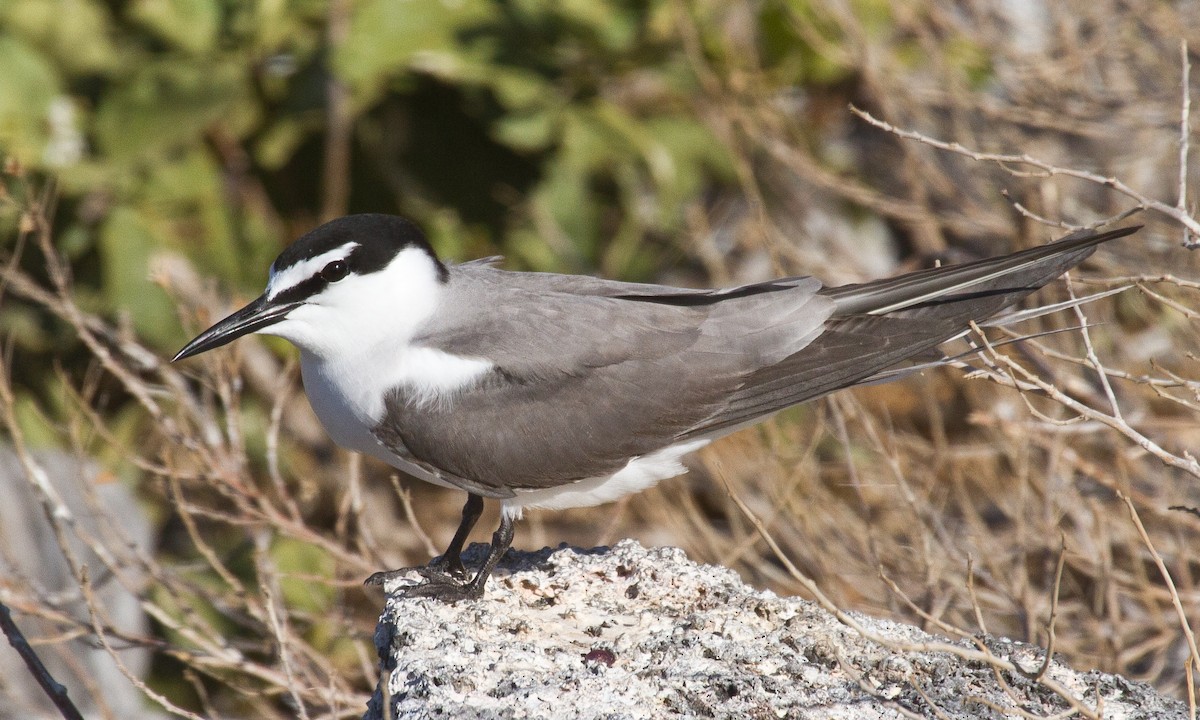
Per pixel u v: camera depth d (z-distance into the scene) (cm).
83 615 1116
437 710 594
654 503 1135
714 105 1259
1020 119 1205
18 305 1198
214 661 886
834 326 820
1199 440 1098
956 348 1116
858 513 1164
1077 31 1334
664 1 1247
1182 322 1102
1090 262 1142
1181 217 768
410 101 1294
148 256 1174
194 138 1216
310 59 1210
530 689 614
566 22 1238
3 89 1170
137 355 1037
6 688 1014
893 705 597
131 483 1200
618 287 838
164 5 1213
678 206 1330
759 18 1309
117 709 1121
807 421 1212
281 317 802
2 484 1143
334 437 837
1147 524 1084
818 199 1427
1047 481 1001
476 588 744
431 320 816
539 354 803
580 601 735
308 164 1287
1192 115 1232
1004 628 1041
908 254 1477
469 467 801
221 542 1191
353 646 1088
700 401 812
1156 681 944
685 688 623
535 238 1302
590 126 1236
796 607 714
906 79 1312
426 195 1302
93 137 1187
